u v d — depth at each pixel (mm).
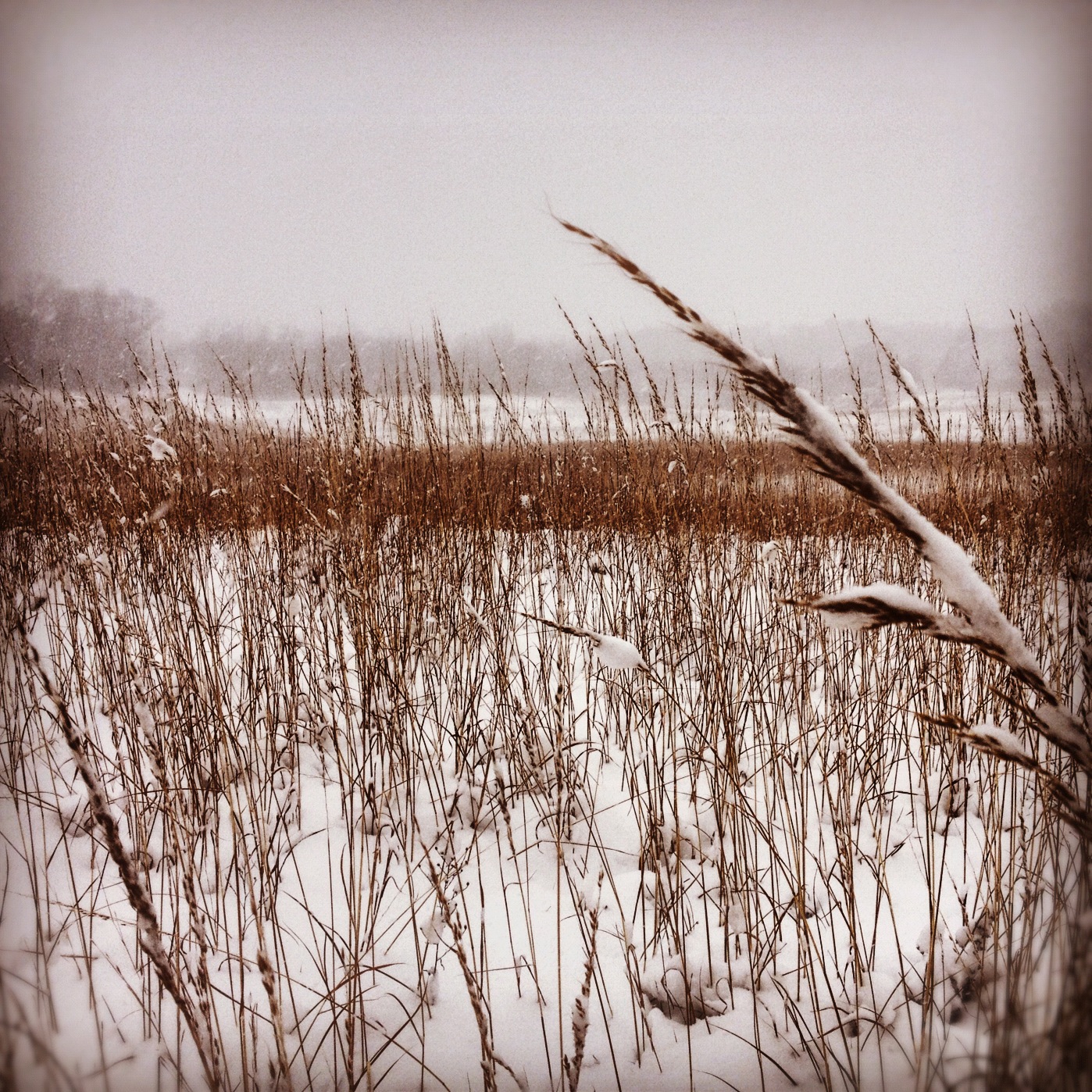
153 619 2664
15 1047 1205
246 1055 1538
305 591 3045
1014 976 1161
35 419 3301
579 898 1915
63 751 2658
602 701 3115
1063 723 872
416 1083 1503
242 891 2072
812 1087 1448
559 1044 1480
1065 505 2186
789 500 3328
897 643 2734
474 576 3264
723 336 789
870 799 2361
